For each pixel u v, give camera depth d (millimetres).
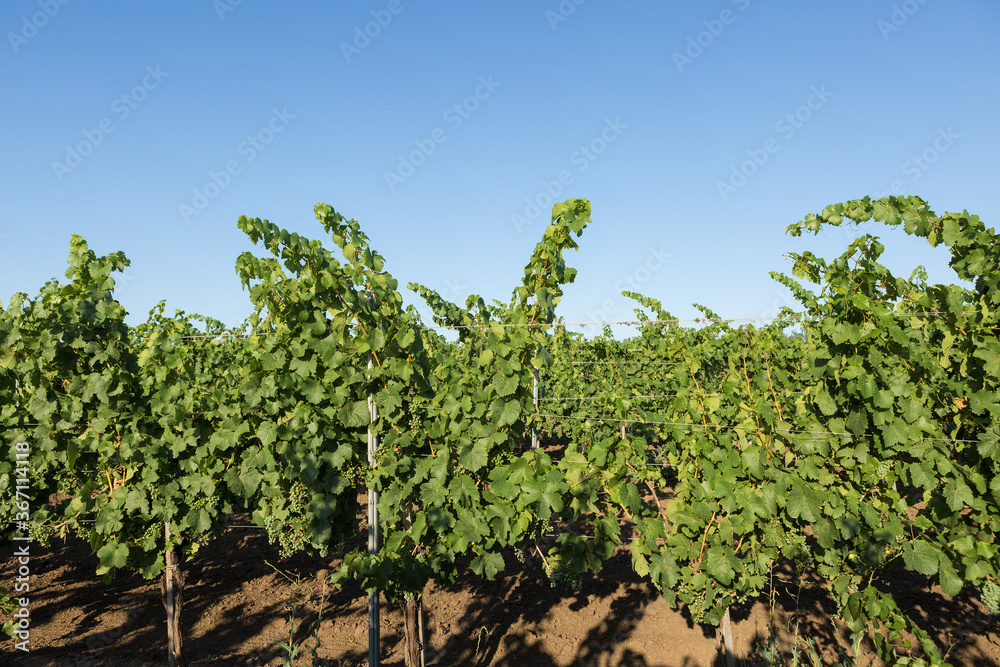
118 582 6297
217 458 4230
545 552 6266
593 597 5707
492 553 3725
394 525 3820
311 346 3662
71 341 4047
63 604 5730
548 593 5840
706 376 6613
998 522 3129
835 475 3484
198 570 6629
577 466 3637
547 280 3947
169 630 4430
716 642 4770
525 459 3711
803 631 4816
